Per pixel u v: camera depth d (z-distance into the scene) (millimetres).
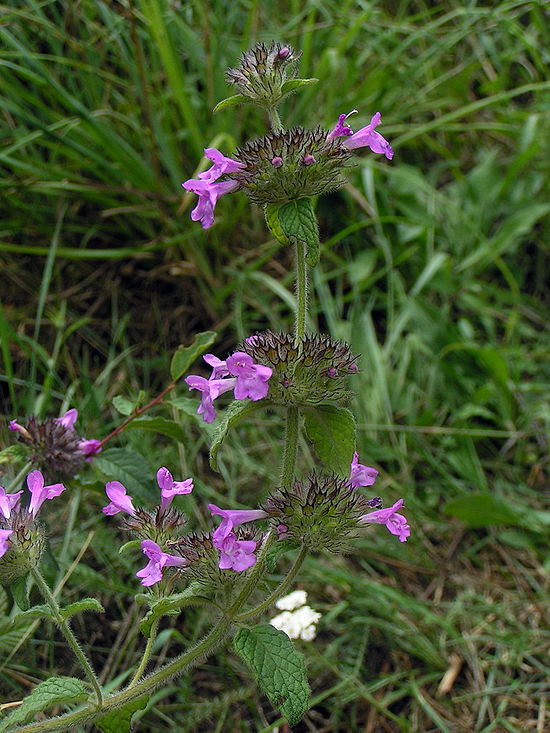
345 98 611
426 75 656
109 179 567
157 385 546
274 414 544
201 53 571
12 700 432
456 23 660
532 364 576
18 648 440
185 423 520
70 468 435
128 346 560
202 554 373
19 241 567
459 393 562
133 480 441
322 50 632
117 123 575
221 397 542
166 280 575
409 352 565
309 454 512
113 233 580
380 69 608
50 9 575
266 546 374
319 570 482
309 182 368
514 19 638
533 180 635
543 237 627
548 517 513
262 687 357
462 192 639
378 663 471
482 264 606
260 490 517
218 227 573
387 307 582
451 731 450
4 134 552
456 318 601
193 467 519
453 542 512
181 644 468
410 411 548
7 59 545
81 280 572
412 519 513
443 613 487
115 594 472
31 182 548
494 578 501
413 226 603
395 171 597
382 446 529
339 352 374
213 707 443
